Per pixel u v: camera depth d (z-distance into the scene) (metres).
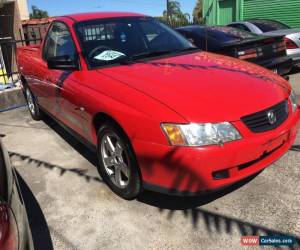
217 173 2.69
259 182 3.38
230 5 15.81
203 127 2.60
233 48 5.63
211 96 2.83
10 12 10.03
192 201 3.18
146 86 3.03
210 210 3.04
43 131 5.36
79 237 2.85
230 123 2.66
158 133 2.67
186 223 2.90
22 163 4.27
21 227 1.89
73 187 3.59
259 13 14.21
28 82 5.45
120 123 2.91
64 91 3.87
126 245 2.71
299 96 5.91
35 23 12.94
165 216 3.01
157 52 4.03
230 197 3.19
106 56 3.81
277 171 3.55
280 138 2.95
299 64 7.73
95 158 4.23
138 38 4.15
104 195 3.40
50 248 2.75
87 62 3.72
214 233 2.76
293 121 3.14
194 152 2.57
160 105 2.75
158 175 2.78
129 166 3.04
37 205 3.33
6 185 1.94
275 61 6.06
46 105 4.92
